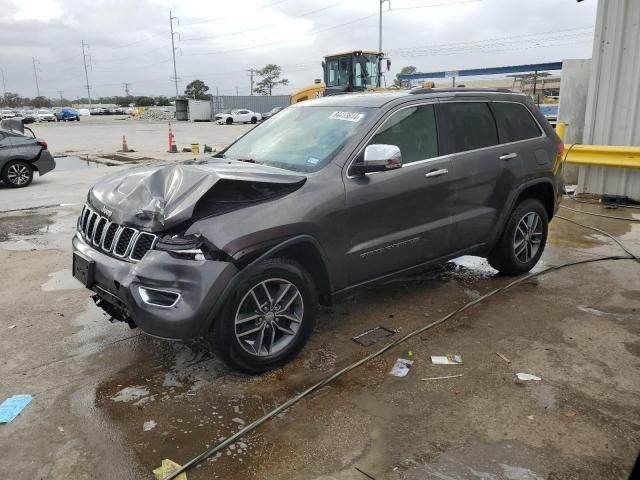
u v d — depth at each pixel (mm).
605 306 4785
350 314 4691
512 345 4074
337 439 3018
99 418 3252
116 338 4305
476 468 2762
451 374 3670
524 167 5180
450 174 4555
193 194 3428
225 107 61844
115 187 3986
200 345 4137
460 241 4805
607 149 8727
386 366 3791
